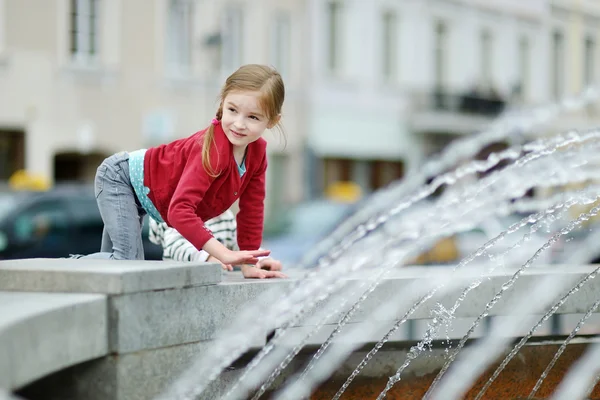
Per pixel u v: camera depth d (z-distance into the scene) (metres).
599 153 6.16
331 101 36.34
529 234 5.23
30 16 26.75
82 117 28.08
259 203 5.27
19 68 26.55
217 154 4.75
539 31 47.59
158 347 3.99
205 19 31.72
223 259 4.68
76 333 3.64
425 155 40.16
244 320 4.36
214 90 31.73
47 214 14.23
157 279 3.96
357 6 37.47
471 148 26.73
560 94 49.41
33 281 3.96
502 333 4.91
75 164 29.28
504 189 6.31
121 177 5.06
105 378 3.85
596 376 5.14
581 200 5.36
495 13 44.38
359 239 11.57
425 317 4.70
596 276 5.05
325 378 4.63
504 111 41.62
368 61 37.97
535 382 5.05
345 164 37.50
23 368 3.27
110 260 4.42
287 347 4.48
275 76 4.81
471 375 4.87
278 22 34.72
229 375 4.39
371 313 4.60
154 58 30.11
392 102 38.88
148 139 29.94
